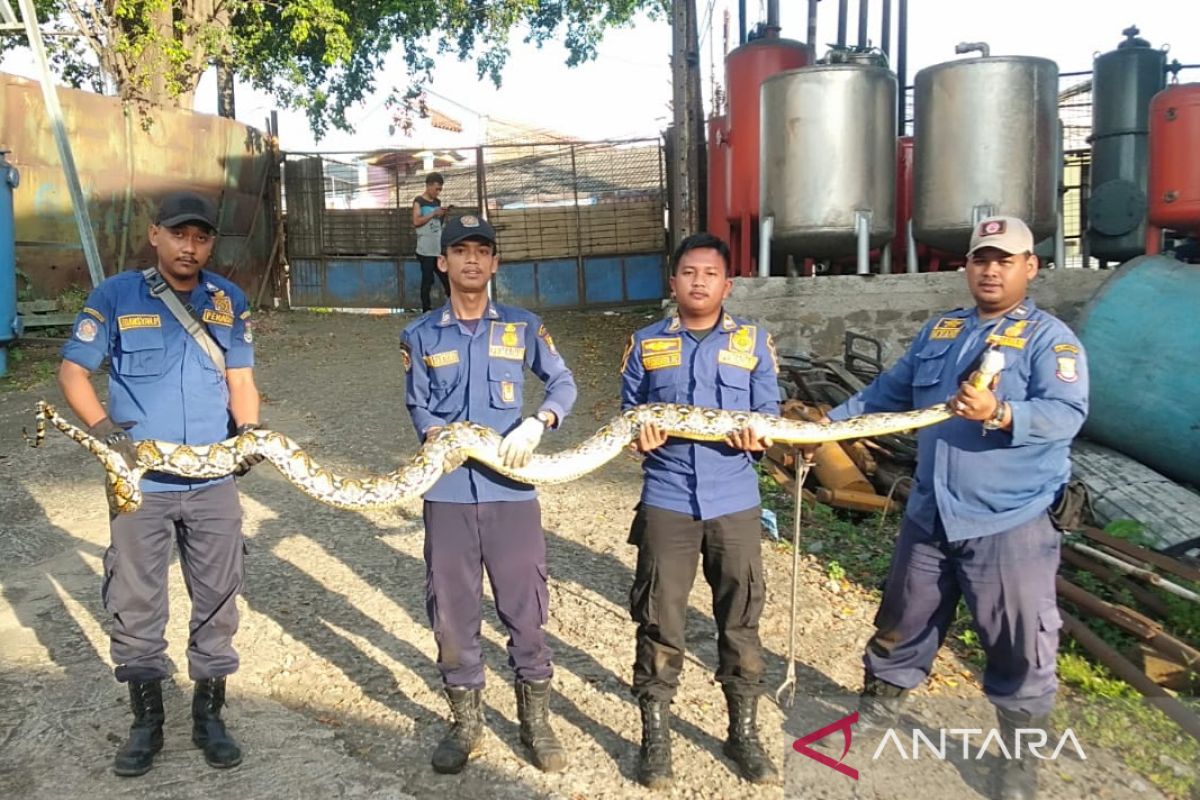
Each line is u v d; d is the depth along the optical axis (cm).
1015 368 384
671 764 412
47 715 461
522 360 429
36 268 1434
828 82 1006
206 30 1820
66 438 978
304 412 1090
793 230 1038
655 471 415
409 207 1884
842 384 880
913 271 1096
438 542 410
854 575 627
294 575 633
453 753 416
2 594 609
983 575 386
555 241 1867
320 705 477
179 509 411
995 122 998
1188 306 738
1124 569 556
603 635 548
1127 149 1180
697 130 1448
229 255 1778
